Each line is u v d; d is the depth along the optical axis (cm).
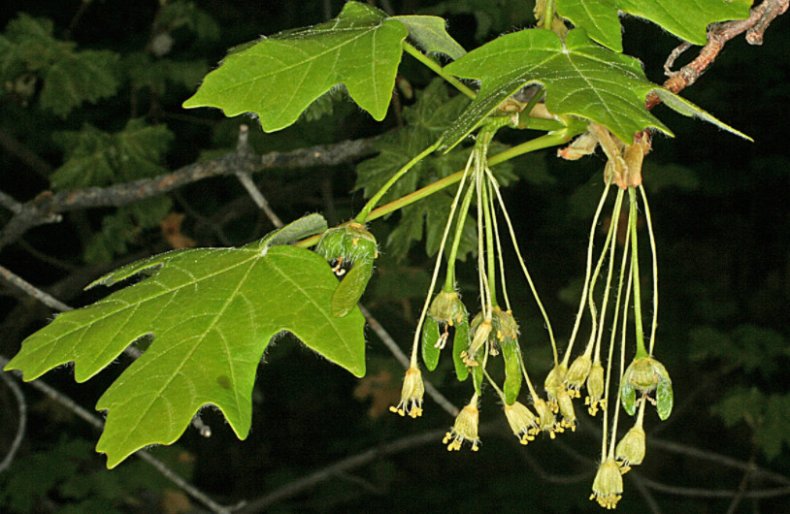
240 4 1410
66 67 890
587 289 300
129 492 1092
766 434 1066
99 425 625
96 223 1405
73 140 898
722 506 1438
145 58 984
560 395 301
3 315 1473
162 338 284
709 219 1600
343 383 1744
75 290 1034
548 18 313
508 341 295
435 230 637
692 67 333
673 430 1494
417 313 1071
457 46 333
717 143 1435
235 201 1067
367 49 301
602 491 299
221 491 1703
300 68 299
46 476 1071
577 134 295
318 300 288
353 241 291
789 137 1412
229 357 279
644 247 1175
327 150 650
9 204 678
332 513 1492
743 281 1581
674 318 1441
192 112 1249
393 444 1075
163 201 959
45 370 288
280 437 1741
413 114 645
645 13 298
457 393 1298
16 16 1405
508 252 1402
